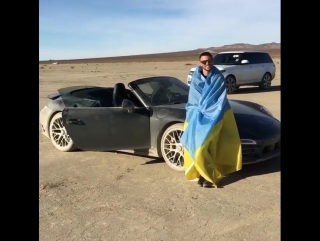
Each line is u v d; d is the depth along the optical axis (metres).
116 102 5.56
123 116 5.36
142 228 3.52
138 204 4.09
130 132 5.36
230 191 4.32
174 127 5.01
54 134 6.63
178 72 28.50
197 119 4.53
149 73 28.69
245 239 3.20
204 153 4.43
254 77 15.65
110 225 3.63
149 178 4.93
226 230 3.39
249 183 4.52
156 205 4.04
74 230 3.56
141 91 5.52
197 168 4.44
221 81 4.56
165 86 5.82
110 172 5.27
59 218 3.83
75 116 5.73
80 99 5.98
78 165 5.68
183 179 4.82
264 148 4.88
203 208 3.89
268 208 3.79
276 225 3.41
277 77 22.00
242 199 4.06
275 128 5.07
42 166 5.68
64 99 6.07
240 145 4.58
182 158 5.04
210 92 4.54
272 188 4.30
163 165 5.45
